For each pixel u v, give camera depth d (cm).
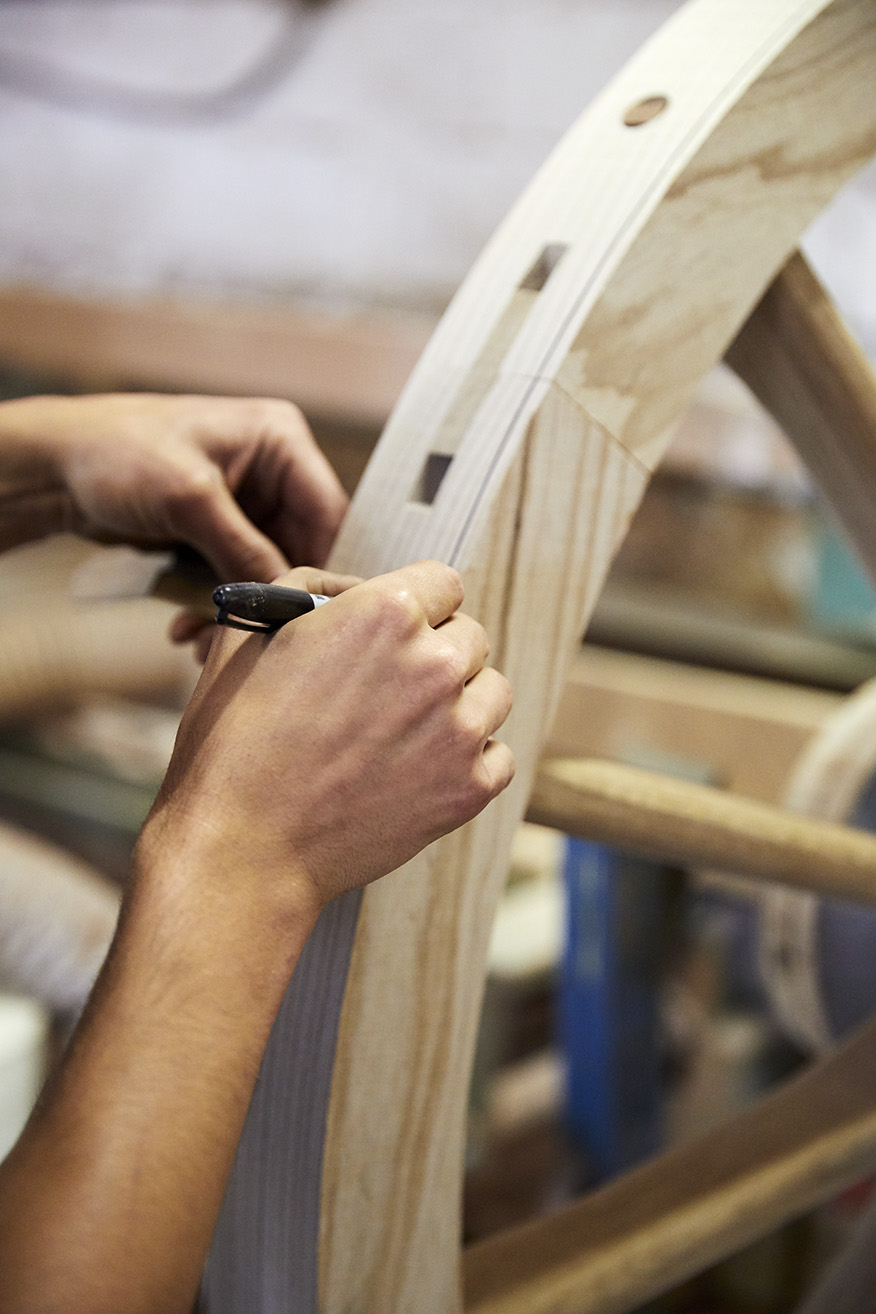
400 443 43
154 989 32
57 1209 29
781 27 43
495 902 43
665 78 45
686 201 41
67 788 132
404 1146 42
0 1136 88
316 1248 41
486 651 35
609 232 41
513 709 42
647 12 144
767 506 136
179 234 171
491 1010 104
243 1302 44
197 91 167
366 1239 42
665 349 42
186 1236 30
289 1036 40
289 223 164
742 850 47
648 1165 55
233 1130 32
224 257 169
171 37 167
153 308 139
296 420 59
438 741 33
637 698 106
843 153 46
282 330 131
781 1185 53
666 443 44
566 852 103
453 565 39
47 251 180
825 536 118
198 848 33
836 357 47
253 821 33
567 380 40
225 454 57
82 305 144
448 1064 43
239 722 33
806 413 49
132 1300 29
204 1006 32
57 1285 28
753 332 48
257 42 163
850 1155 56
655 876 102
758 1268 101
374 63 158
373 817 33
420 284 158
